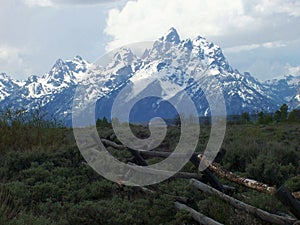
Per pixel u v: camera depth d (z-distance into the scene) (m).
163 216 9.46
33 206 9.98
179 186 10.63
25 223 8.12
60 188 11.07
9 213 8.70
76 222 8.92
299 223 7.71
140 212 9.44
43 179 11.79
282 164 13.79
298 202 7.78
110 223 8.96
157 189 10.86
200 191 10.31
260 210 8.41
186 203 9.76
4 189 10.20
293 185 10.97
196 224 8.93
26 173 12.04
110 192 11.01
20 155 13.60
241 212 8.66
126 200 10.07
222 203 9.12
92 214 9.03
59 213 9.58
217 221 8.74
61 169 12.49
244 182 10.04
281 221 8.05
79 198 10.68
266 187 9.55
